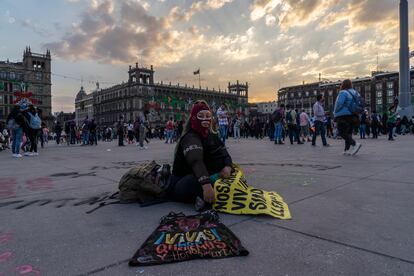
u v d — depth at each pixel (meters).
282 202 2.83
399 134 21.92
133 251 1.90
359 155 7.04
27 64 81.38
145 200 3.09
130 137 19.41
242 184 2.85
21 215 2.77
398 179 4.03
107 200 3.27
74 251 1.91
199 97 103.38
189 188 2.87
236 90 119.50
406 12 23.88
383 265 1.63
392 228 2.20
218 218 2.29
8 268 1.68
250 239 2.04
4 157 9.40
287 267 1.63
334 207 2.78
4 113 77.31
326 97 100.25
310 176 4.41
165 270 1.62
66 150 12.53
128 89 94.19
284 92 114.44
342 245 1.92
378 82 89.50
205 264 1.68
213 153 3.06
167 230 2.04
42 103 83.31
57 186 4.15
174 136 21.34
